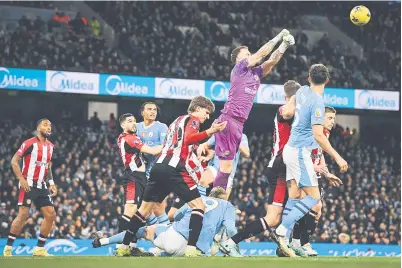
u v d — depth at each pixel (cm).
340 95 4288
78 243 3094
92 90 3809
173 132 1323
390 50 5197
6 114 4409
